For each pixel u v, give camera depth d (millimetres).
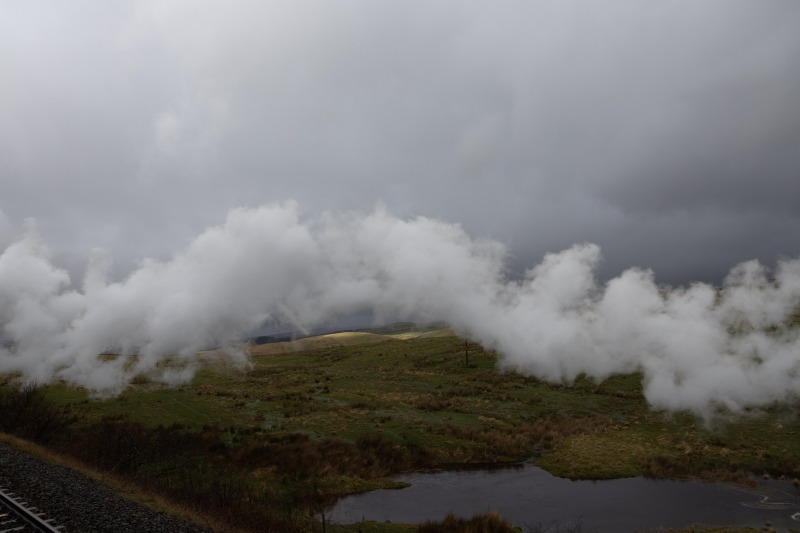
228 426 41469
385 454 38938
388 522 25625
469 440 43750
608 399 60250
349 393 63469
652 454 38375
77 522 14016
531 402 59594
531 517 26984
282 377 78938
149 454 30547
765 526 24047
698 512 27047
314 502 29109
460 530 22328
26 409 36344
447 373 81938
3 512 14344
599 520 26250
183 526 15344
